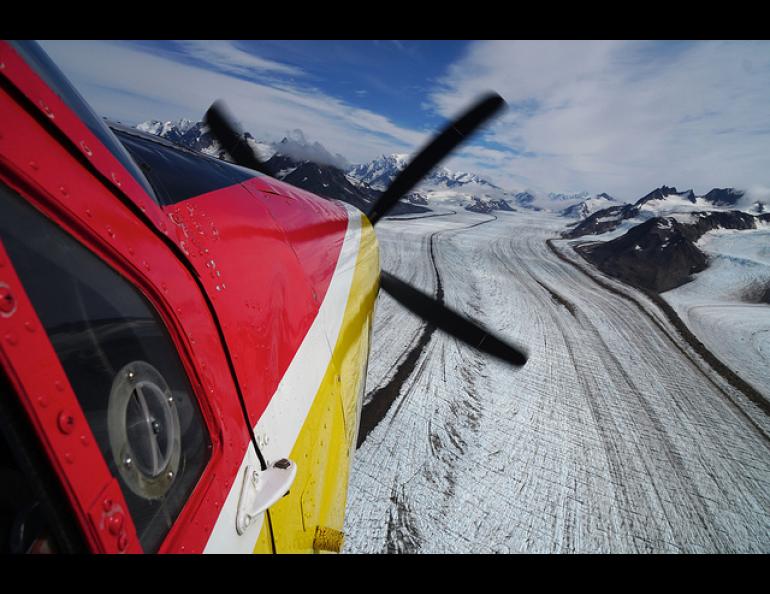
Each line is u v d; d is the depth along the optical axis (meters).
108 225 1.18
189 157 3.16
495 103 6.36
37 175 0.96
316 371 2.87
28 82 0.99
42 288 0.94
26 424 0.84
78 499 0.90
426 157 6.58
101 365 1.05
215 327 1.69
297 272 2.82
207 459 1.50
